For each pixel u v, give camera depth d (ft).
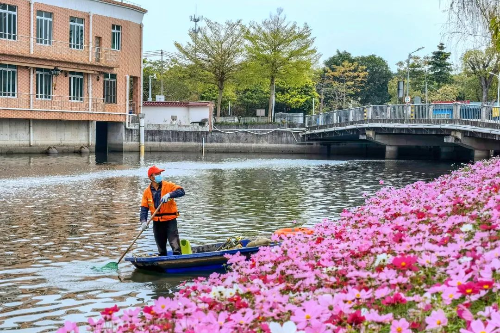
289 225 62.95
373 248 28.35
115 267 43.70
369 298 21.66
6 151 155.02
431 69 325.21
